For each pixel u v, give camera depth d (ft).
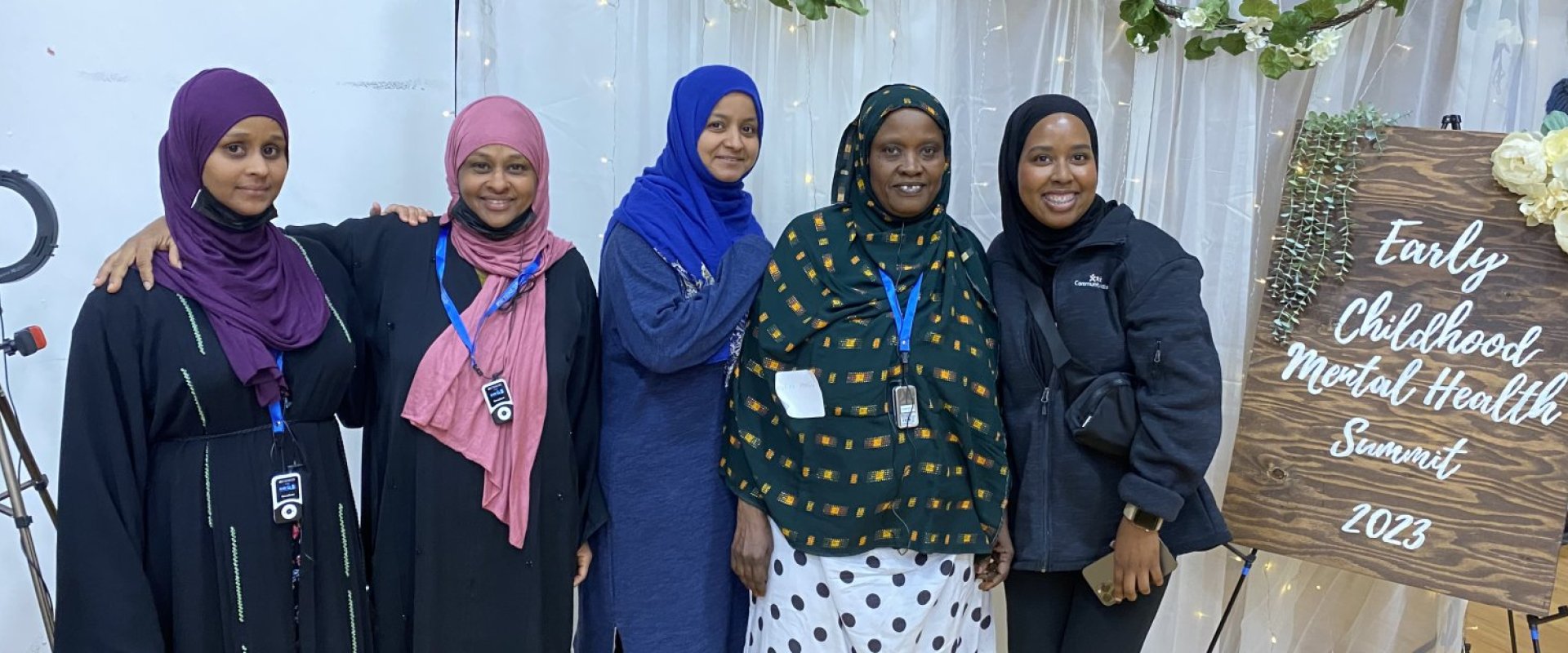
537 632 4.59
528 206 4.61
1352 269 5.56
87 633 3.66
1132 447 4.52
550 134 6.15
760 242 4.82
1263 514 5.72
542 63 6.06
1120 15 6.21
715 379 4.93
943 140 4.68
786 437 4.59
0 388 4.67
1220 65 6.27
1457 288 5.29
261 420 4.06
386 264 4.62
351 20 6.27
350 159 6.39
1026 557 4.77
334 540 4.25
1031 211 4.68
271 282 4.05
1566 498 5.00
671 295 4.66
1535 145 4.97
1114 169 6.51
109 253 6.10
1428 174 5.38
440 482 4.37
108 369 3.74
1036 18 6.30
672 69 6.09
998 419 4.62
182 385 3.82
